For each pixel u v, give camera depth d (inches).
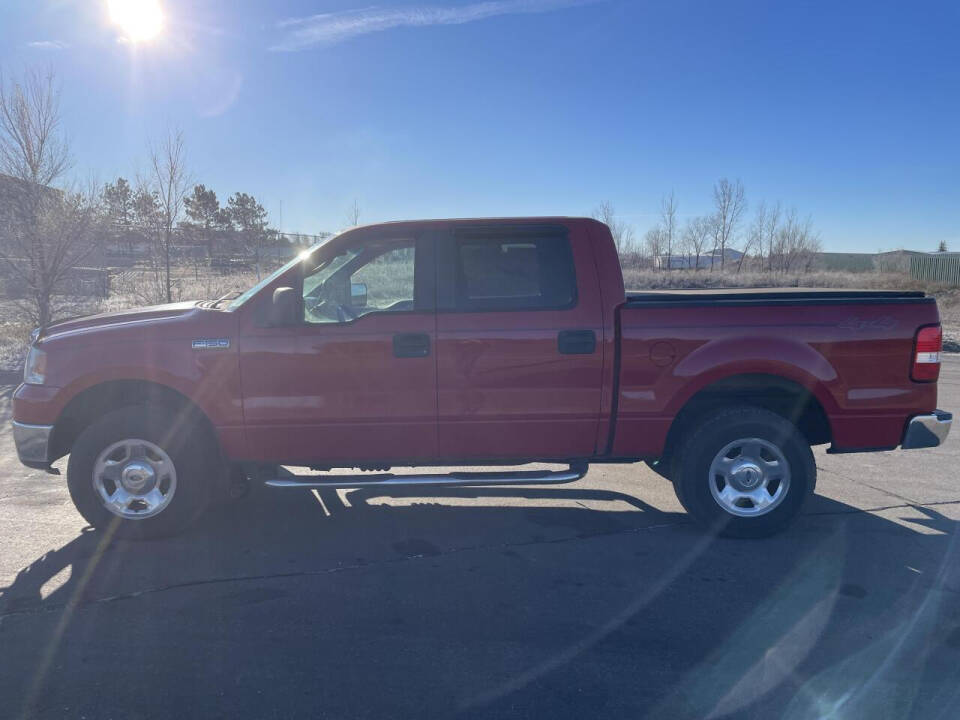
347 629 140.8
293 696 118.4
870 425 187.0
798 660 130.0
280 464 186.1
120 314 192.7
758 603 152.5
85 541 183.8
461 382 181.2
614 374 182.9
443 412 182.2
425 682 122.8
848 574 166.9
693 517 190.5
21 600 151.9
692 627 142.1
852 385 184.9
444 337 179.9
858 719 112.7
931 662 129.4
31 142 522.3
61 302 630.5
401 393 181.0
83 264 573.6
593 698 118.4
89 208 547.2
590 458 190.9
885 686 121.7
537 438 185.5
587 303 182.5
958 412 339.9
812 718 113.0
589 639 137.3
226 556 176.4
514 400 182.5
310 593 156.5
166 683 121.8
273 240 1692.9
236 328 179.2
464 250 183.9
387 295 184.9
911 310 185.5
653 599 154.3
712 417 187.0
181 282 891.4
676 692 120.1
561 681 123.1
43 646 133.5
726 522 187.6
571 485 236.8
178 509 182.4
